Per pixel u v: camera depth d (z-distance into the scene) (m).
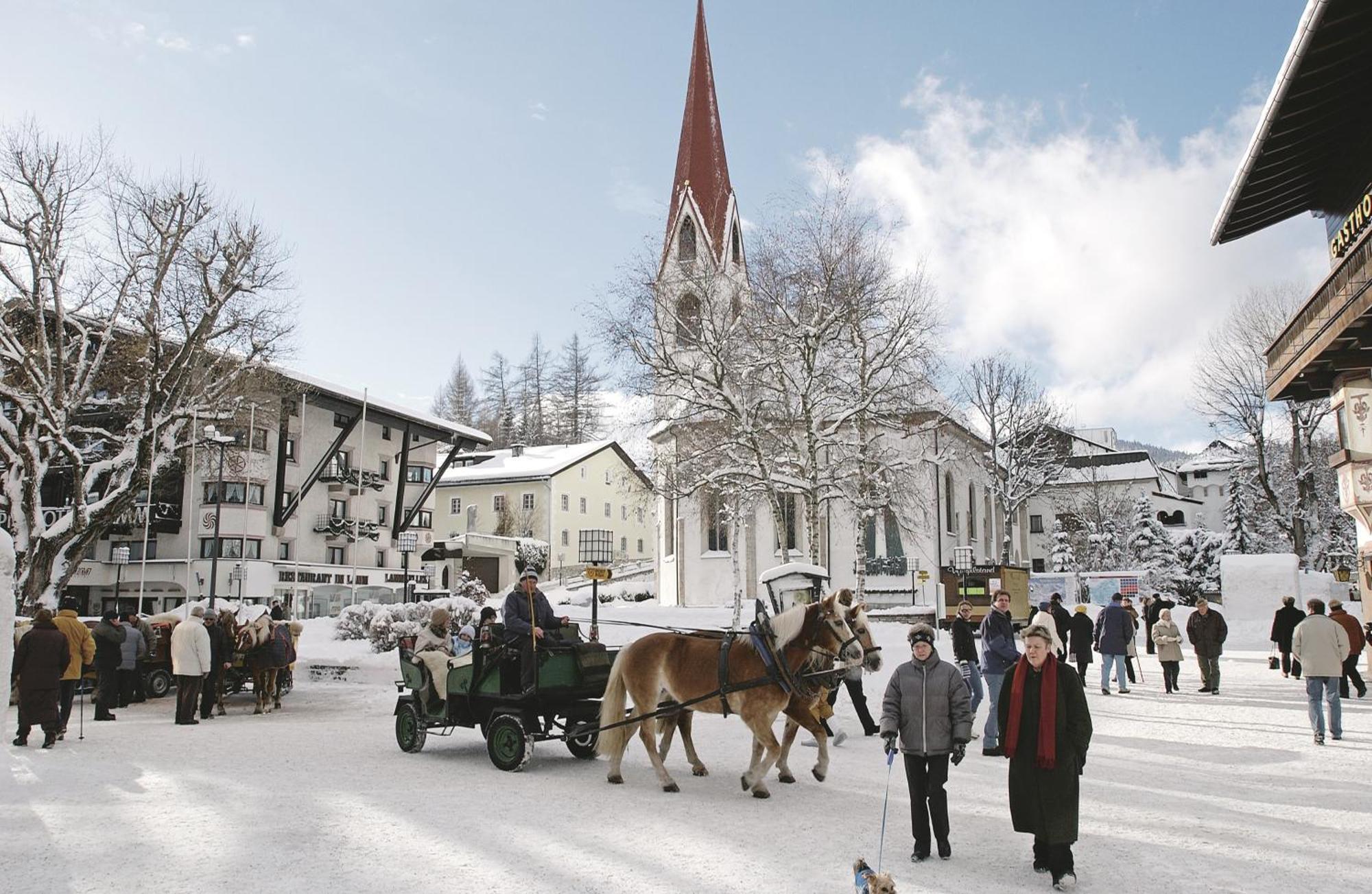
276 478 57.38
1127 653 21.22
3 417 33.56
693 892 6.83
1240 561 38.19
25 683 14.08
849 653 10.09
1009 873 7.41
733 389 35.12
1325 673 13.83
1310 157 20.17
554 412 120.25
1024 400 61.78
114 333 40.25
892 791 10.64
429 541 66.75
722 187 52.81
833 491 35.41
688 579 49.03
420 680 13.62
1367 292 16.95
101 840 8.27
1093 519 78.75
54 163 34.00
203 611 18.45
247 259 36.88
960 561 45.03
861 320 34.22
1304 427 53.50
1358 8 15.02
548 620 13.00
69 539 33.66
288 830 8.67
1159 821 9.11
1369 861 7.70
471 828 8.77
